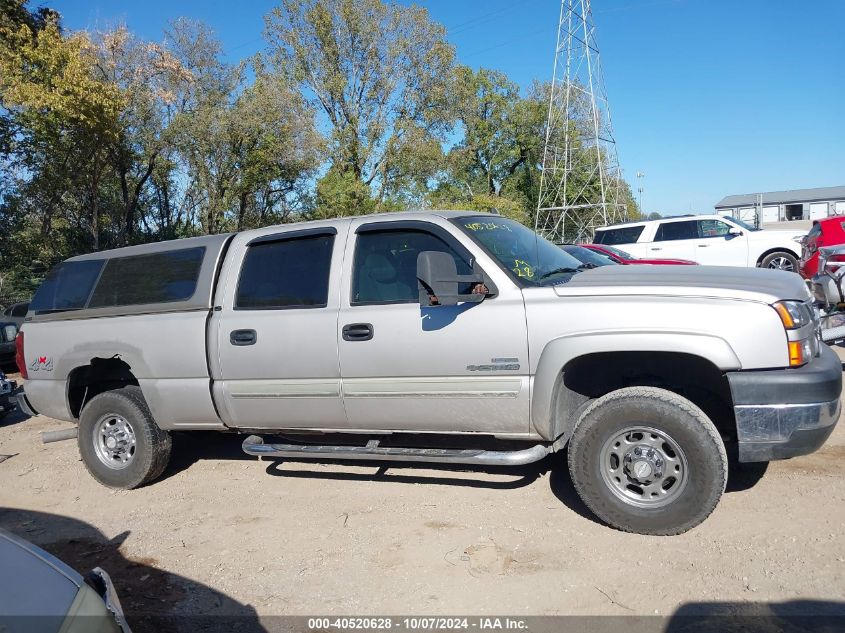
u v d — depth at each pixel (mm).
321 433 4926
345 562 4027
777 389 3662
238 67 29281
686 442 3785
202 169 27984
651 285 3996
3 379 8484
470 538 4172
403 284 4523
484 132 45844
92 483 5879
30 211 24125
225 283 5098
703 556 3707
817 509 4113
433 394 4363
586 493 4070
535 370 4105
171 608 3678
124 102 21125
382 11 32438
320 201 33781
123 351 5359
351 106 33375
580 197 38969
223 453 6387
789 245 14711
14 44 20125
